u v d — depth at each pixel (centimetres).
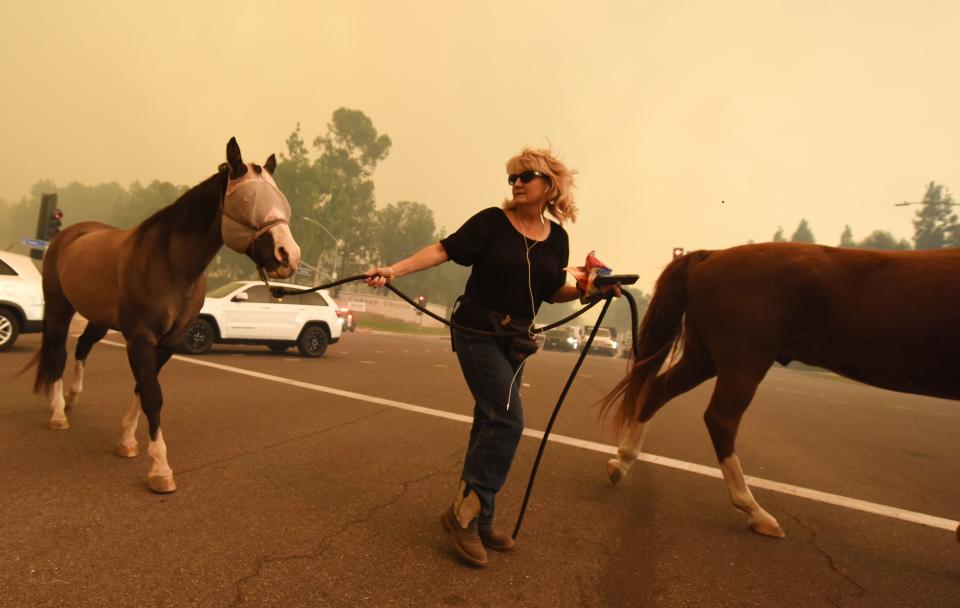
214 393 653
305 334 1200
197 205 349
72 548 244
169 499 312
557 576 263
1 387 580
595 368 1827
